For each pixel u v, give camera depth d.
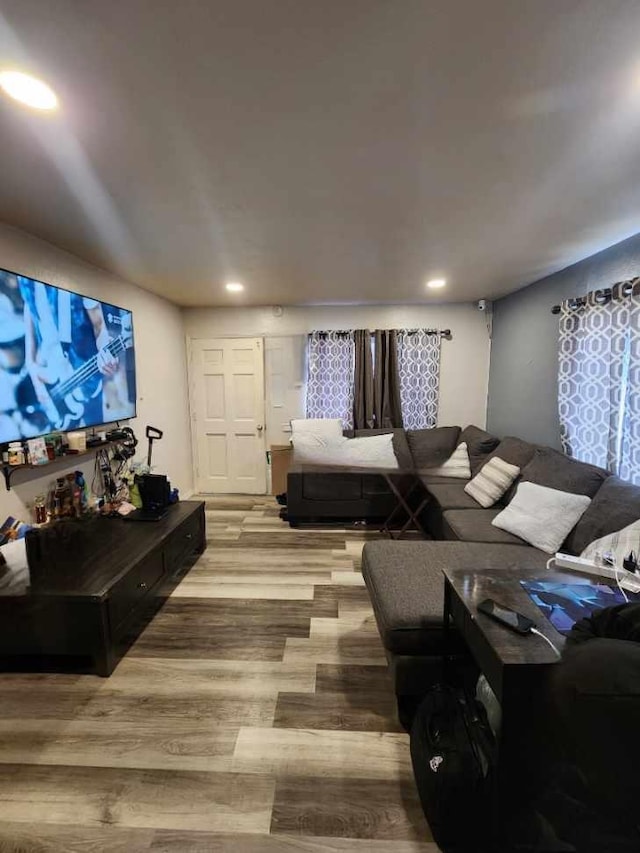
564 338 2.87
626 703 0.86
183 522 2.73
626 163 1.56
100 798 1.30
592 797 0.90
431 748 1.23
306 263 2.87
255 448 4.76
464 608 1.27
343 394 4.53
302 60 1.03
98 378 2.84
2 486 2.12
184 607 2.40
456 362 4.52
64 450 2.42
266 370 4.64
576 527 2.19
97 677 1.83
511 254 2.69
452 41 0.98
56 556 2.13
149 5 0.87
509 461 3.15
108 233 2.26
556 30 0.95
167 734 1.54
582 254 2.71
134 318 3.45
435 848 1.16
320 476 3.81
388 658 1.69
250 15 0.91
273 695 1.73
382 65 1.05
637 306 2.22
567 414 2.88
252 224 2.14
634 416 2.26
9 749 1.47
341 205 1.92
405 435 4.28
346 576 2.80
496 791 1.02
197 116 1.26
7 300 2.04
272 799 1.30
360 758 1.44
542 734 0.99
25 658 1.94
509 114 1.26
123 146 1.42
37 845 1.17
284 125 1.31
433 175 1.65
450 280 3.41
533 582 1.42
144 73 1.07
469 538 2.40
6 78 1.08
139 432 3.56
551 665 0.97
